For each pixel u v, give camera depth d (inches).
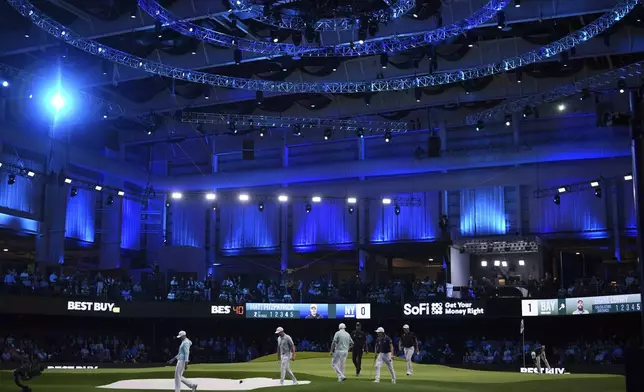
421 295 1761.8
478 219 1908.2
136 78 1594.5
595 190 1738.4
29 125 1753.2
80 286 1670.8
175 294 1770.4
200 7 1273.4
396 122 1921.8
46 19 1302.9
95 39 1464.1
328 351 1822.1
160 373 1092.5
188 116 1806.1
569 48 1396.4
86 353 1640.0
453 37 1395.2
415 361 1760.6
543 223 1859.0
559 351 1676.9
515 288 1720.0
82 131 1921.8
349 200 1911.9
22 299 1531.7
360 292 1811.0
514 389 861.2
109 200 1865.2
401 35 1362.0
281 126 1904.5
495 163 1865.2
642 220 452.4
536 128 1879.9
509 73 1674.5
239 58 1342.3
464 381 975.6
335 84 1609.3
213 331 1932.8
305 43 1408.7
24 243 1939.0
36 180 1771.7
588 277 1919.3
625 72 1505.9
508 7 1311.5
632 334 1720.0
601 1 1268.5
